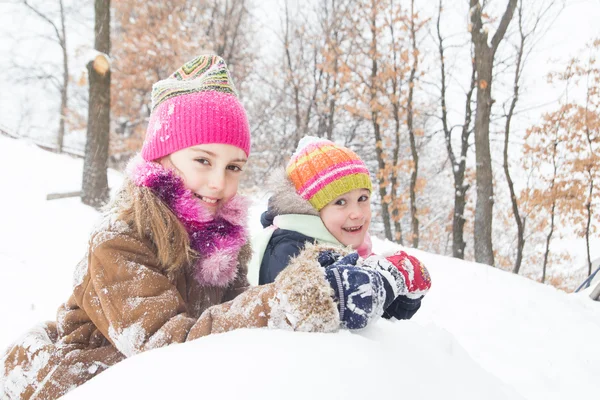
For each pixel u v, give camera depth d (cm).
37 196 858
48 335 152
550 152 1959
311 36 2177
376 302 102
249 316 99
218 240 146
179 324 111
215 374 71
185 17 2017
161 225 131
